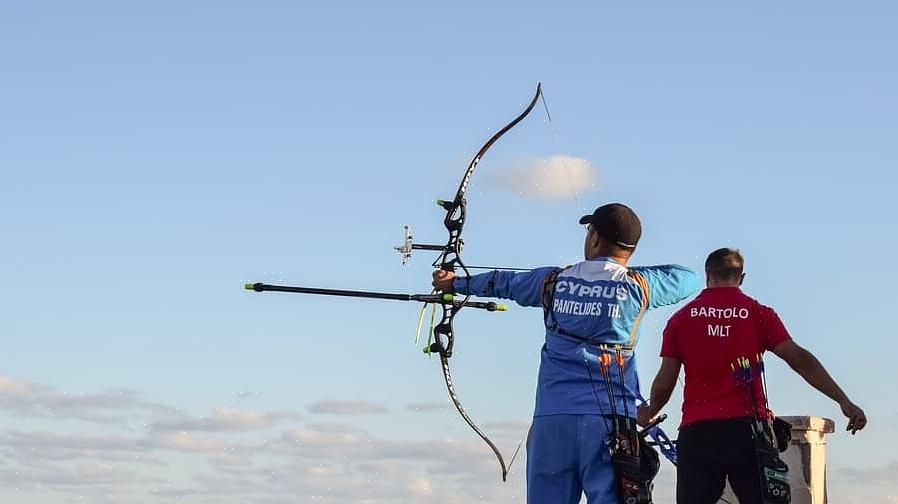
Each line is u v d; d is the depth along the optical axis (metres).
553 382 5.11
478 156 6.22
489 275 5.46
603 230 5.17
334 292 5.81
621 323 5.07
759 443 5.50
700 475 5.63
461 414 6.30
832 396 5.51
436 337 6.17
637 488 4.87
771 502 5.41
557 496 5.11
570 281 5.14
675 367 5.76
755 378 5.58
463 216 6.18
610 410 5.00
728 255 5.80
